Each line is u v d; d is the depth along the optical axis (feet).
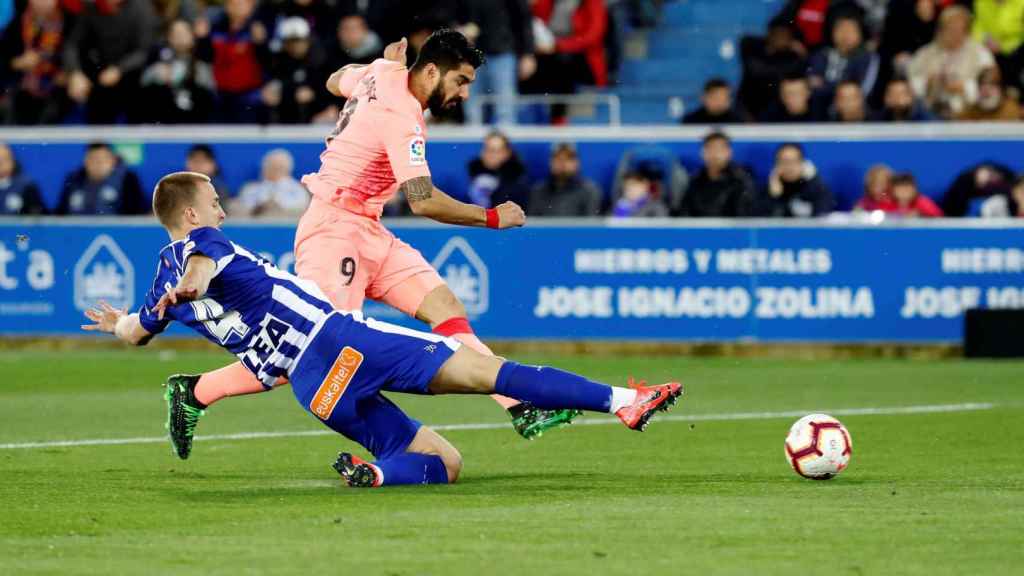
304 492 82.84
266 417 126.82
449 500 79.36
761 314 177.47
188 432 92.84
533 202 182.70
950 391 145.07
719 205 179.83
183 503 78.84
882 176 179.52
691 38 242.99
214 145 190.49
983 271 175.52
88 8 215.51
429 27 201.67
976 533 68.80
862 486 85.51
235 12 208.95
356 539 67.56
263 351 83.87
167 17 225.15
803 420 88.63
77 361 175.63
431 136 187.42
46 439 112.06
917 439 110.52
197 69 209.46
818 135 183.73
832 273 176.45
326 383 83.51
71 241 186.60
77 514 75.31
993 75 198.70
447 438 113.60
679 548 65.21
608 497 80.74
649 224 178.40
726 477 90.63
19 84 222.48
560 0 222.69
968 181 180.75
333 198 96.73
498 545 65.98
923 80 201.26
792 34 207.51
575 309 179.63
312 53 204.95
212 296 83.35
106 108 210.38
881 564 61.82
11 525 72.08
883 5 225.97
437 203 91.61
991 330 173.99
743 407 132.98
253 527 71.05
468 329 98.53
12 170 192.54
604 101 209.87
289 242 182.60
